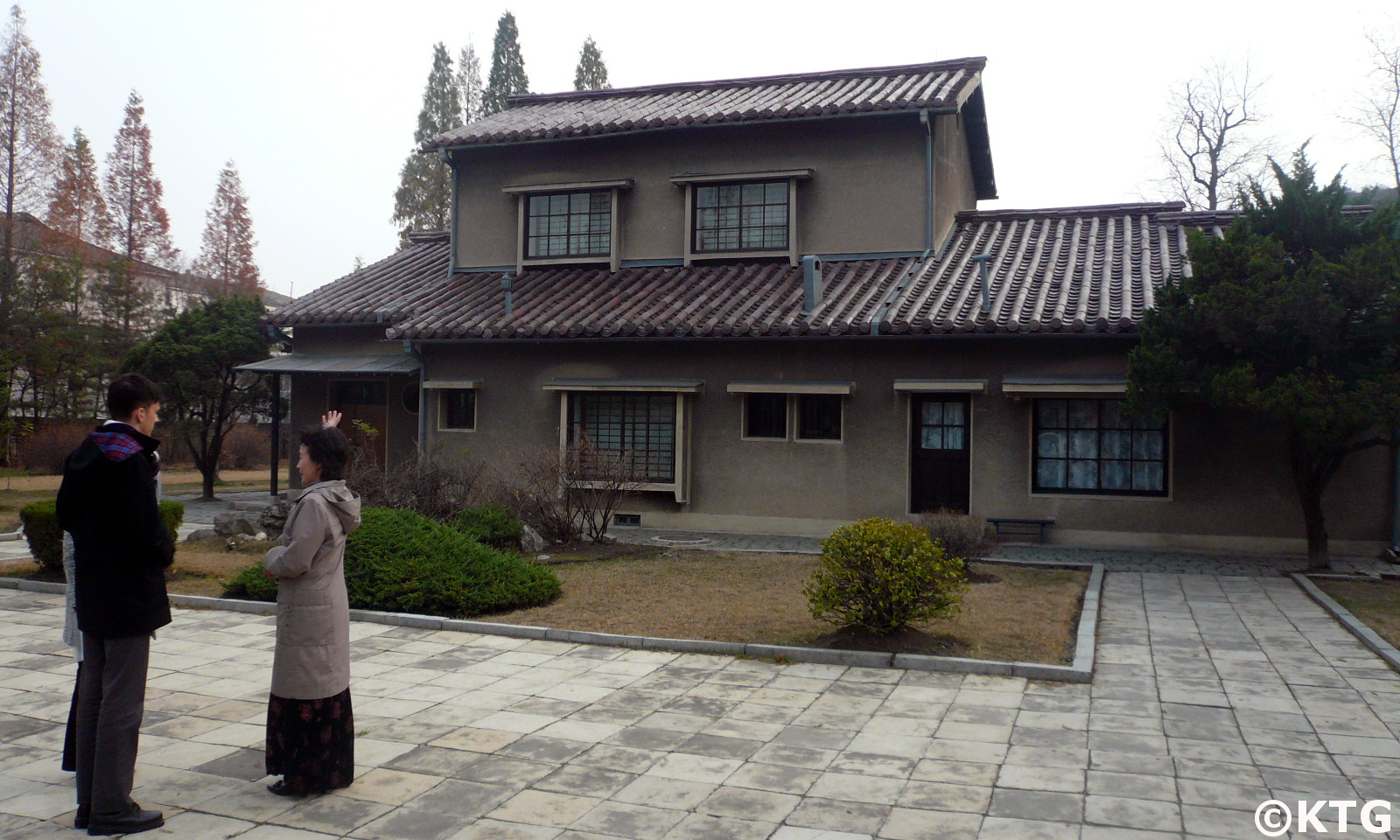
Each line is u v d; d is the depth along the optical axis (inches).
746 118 589.6
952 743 205.6
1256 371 393.1
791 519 530.0
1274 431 455.8
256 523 496.7
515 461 552.1
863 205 590.9
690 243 618.2
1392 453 439.2
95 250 1205.7
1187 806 170.9
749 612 329.7
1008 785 181.6
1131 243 561.6
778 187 605.6
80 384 920.9
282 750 176.6
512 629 306.8
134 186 1321.4
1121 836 158.7
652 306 559.5
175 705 233.3
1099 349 473.1
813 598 289.6
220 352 737.6
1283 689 243.9
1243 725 215.6
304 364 626.2
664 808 171.9
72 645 183.5
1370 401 353.7
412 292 657.0
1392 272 362.0
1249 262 382.9
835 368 522.9
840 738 209.0
